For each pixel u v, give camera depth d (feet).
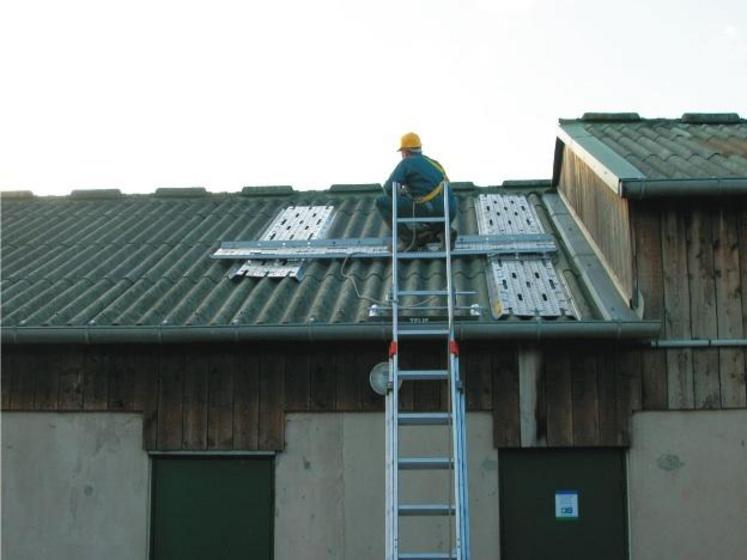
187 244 34.04
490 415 25.18
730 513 24.48
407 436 25.23
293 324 24.84
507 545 24.93
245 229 35.47
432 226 26.68
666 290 25.16
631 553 24.52
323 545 25.21
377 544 24.99
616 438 24.76
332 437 25.52
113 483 26.07
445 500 25.00
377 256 30.58
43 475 26.27
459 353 25.30
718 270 25.21
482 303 26.61
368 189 40.50
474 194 39.78
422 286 28.48
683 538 24.48
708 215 25.40
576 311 25.57
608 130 34.45
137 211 39.60
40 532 26.09
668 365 24.97
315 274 29.89
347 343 25.39
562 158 37.47
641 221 25.38
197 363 26.14
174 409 26.02
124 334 25.43
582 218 32.89
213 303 27.61
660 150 29.53
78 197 42.27
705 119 35.78
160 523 25.98
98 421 26.32
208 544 25.75
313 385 25.67
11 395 26.50
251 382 25.91
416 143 26.68
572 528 24.91
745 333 25.03
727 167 26.58
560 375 25.08
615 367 25.02
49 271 32.07
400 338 24.38
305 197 40.63
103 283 29.94
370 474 25.26
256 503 25.77
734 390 24.80
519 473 25.20
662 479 24.70
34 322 26.45
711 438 24.75
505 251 30.40
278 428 25.63
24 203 42.14
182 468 26.12
